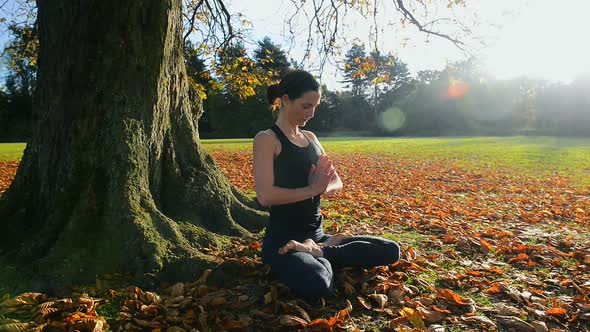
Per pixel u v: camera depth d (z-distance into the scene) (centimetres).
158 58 379
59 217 338
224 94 5312
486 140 3234
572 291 311
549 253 396
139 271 308
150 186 384
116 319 251
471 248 412
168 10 379
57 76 365
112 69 360
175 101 422
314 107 292
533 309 274
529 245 425
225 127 5422
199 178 423
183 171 422
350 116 6644
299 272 268
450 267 357
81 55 359
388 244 307
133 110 367
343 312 258
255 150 291
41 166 370
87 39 358
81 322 236
